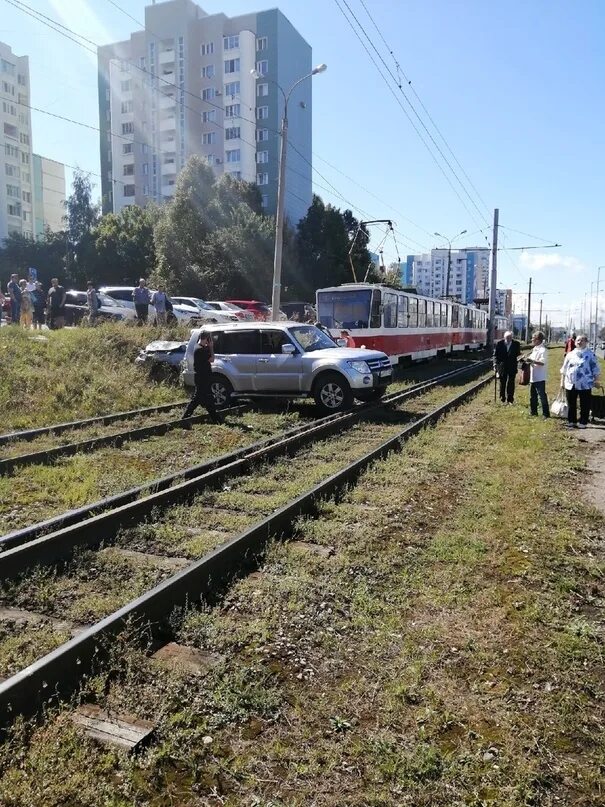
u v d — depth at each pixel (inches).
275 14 2787.9
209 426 493.7
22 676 132.3
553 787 112.4
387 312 919.7
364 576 200.1
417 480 316.2
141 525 250.7
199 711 134.0
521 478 317.7
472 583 193.8
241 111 2842.0
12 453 386.3
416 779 113.7
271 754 121.0
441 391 744.3
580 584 193.9
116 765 118.1
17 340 686.5
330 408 559.2
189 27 2893.7
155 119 3011.8
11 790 110.3
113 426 494.0
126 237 2130.9
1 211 3403.1
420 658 151.9
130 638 159.0
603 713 133.1
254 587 193.9
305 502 266.8
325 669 150.3
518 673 146.3
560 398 545.0
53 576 205.5
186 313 1120.2
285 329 580.7
